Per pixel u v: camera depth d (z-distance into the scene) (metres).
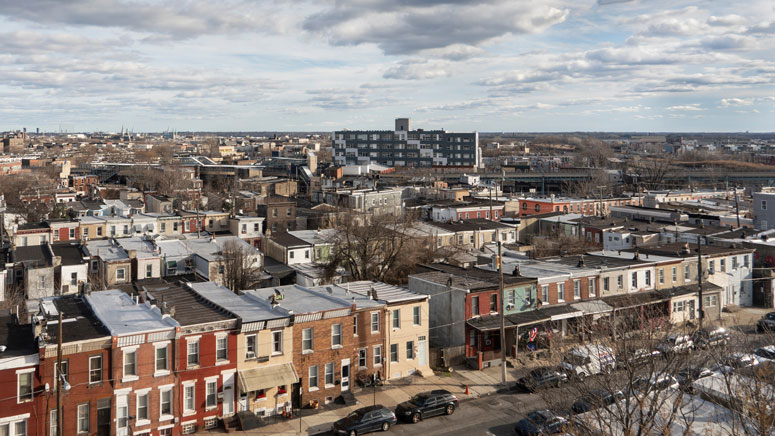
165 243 82.56
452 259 80.44
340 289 54.91
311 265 80.56
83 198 146.25
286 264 81.31
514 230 99.06
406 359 51.84
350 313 47.50
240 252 75.06
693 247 77.62
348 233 76.06
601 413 30.98
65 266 72.12
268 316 44.41
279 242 84.19
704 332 42.56
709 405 30.50
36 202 130.12
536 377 45.00
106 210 110.88
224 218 103.50
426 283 58.94
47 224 93.75
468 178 182.50
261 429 41.84
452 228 93.69
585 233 96.56
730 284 74.06
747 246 79.62
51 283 70.19
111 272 72.19
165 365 40.38
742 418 25.17
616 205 136.38
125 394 38.84
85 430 37.84
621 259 70.44
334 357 46.91
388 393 48.19
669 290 66.75
